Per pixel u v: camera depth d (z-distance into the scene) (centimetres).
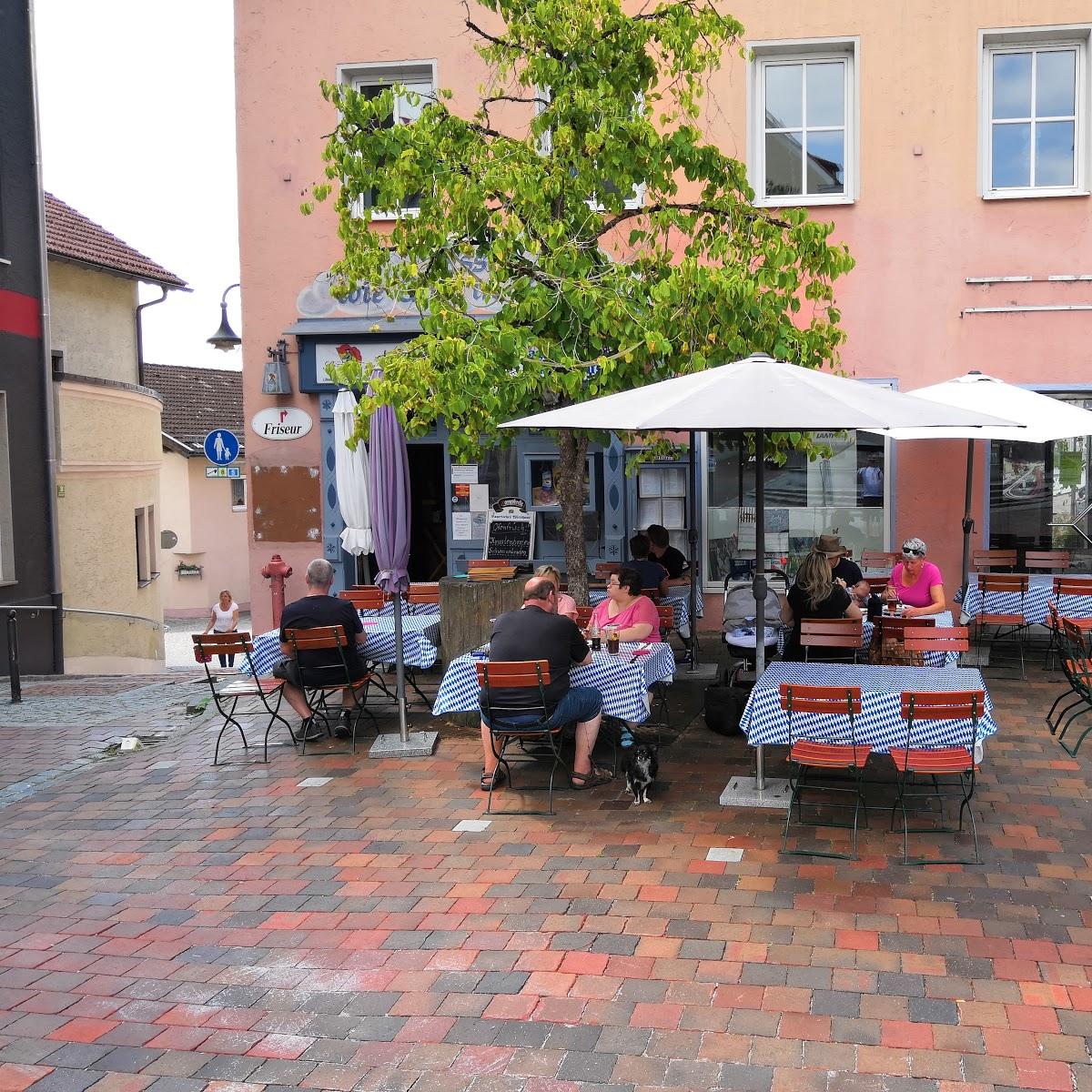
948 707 658
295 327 1391
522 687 782
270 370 1402
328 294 1398
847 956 545
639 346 892
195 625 3359
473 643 999
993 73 1306
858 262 1327
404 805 796
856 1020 486
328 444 1415
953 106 1299
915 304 1319
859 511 1350
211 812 803
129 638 1809
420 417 948
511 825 746
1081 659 891
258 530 1438
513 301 932
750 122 1339
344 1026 504
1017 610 1109
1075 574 1320
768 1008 499
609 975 536
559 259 906
